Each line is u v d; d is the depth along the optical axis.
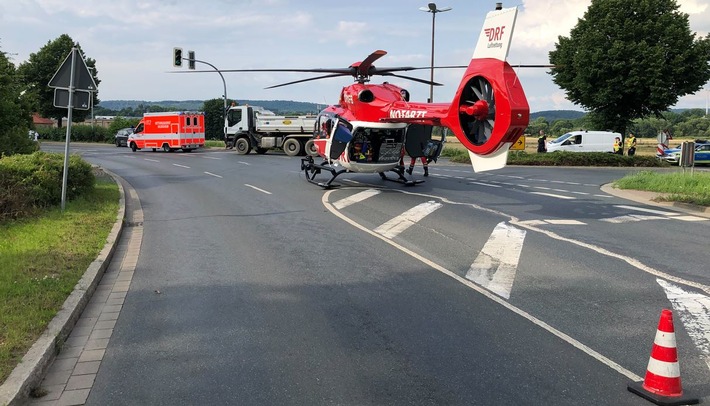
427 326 5.79
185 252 9.27
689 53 33.12
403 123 16.19
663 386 4.20
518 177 22.50
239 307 6.43
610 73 34.38
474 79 11.07
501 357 5.00
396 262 8.49
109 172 25.14
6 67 17.72
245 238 10.34
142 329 5.76
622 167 30.72
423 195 16.19
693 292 6.94
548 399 4.23
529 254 8.96
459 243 9.80
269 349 5.21
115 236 9.91
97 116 116.12
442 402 4.18
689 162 19.23
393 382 4.52
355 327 5.77
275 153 39.56
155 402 4.22
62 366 4.87
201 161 31.47
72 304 6.08
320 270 8.03
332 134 17.00
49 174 12.66
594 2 35.44
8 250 8.21
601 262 8.44
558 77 37.88
